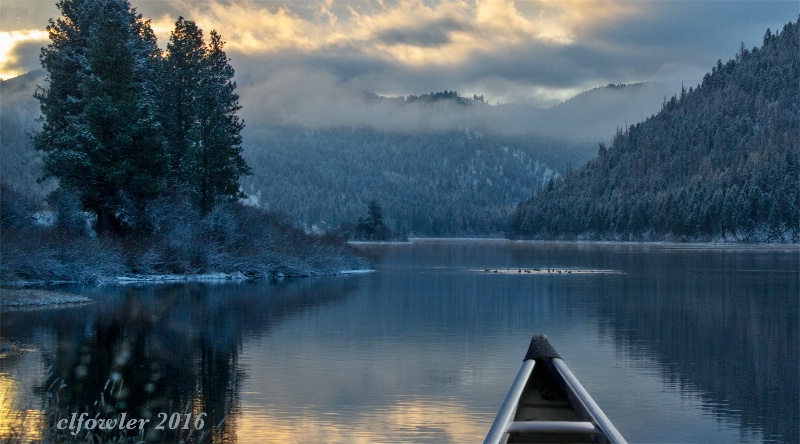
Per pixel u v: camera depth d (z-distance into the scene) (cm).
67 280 4859
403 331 3014
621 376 2208
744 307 3894
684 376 2208
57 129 5641
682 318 3453
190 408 1820
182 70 6172
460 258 10019
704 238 16850
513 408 873
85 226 5431
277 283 5375
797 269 7138
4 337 2731
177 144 6216
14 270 4481
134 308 3641
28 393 1895
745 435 1650
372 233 19350
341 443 1563
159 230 5684
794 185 16262
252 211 6500
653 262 8675
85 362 2297
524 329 3084
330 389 2008
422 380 2127
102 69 5241
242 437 1612
